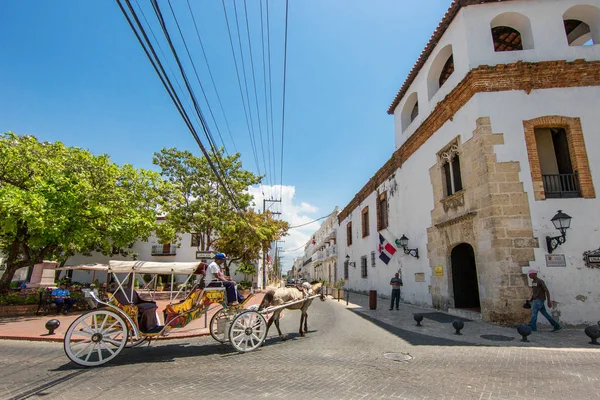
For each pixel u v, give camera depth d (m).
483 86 10.86
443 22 12.81
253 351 7.45
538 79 10.77
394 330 9.62
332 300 20.23
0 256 25.36
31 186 13.40
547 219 9.88
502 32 13.41
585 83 10.79
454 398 4.47
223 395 4.64
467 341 8.00
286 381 5.24
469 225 11.20
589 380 5.11
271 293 8.68
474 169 10.93
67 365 6.39
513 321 9.36
